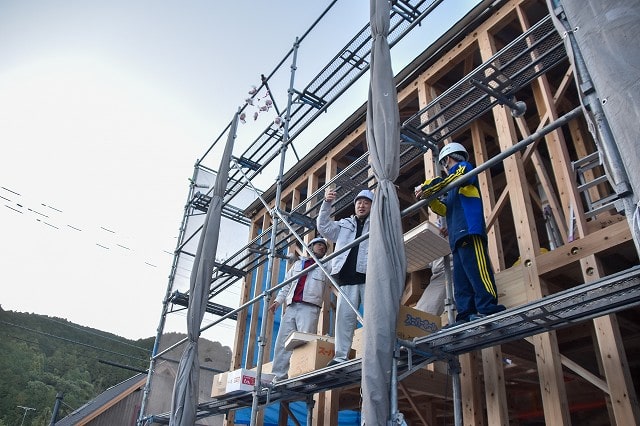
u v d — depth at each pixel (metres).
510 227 5.86
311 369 3.53
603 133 1.62
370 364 2.23
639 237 1.40
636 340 4.04
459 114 4.07
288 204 7.50
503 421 3.15
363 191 3.79
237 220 8.22
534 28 3.51
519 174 3.87
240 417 6.23
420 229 3.31
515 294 3.43
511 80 3.79
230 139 5.68
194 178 8.06
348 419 6.43
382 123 2.91
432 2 4.11
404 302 4.84
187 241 7.44
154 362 6.29
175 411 4.04
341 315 3.44
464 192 2.97
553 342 3.12
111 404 14.62
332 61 4.81
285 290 4.91
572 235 3.46
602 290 2.17
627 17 1.55
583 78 1.73
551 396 2.98
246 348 6.69
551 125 2.15
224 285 7.23
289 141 4.86
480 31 4.82
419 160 5.38
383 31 3.26
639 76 1.44
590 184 3.02
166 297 6.89
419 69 5.35
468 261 2.84
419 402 5.50
